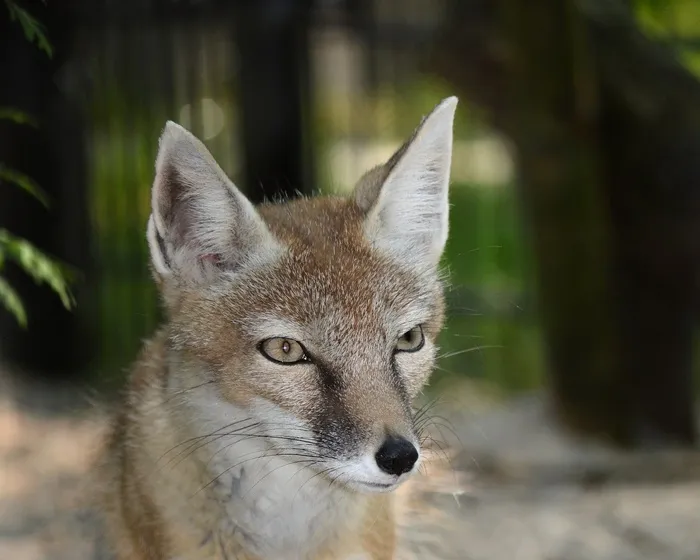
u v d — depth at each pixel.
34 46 14.07
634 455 12.00
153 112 15.24
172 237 5.71
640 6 15.12
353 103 19.45
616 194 12.99
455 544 7.66
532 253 13.62
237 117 13.88
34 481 9.34
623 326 13.11
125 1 14.30
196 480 5.57
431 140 5.98
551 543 8.38
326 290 5.50
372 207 5.88
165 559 5.65
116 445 6.29
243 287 5.61
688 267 12.71
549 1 12.44
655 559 8.05
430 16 15.95
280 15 13.38
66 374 14.80
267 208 6.35
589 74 12.69
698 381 14.92
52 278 6.01
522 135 12.99
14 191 14.19
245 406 5.44
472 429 13.01
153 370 6.01
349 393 5.25
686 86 12.88
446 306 6.32
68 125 14.72
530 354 16.62
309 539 5.73
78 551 7.14
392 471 5.05
